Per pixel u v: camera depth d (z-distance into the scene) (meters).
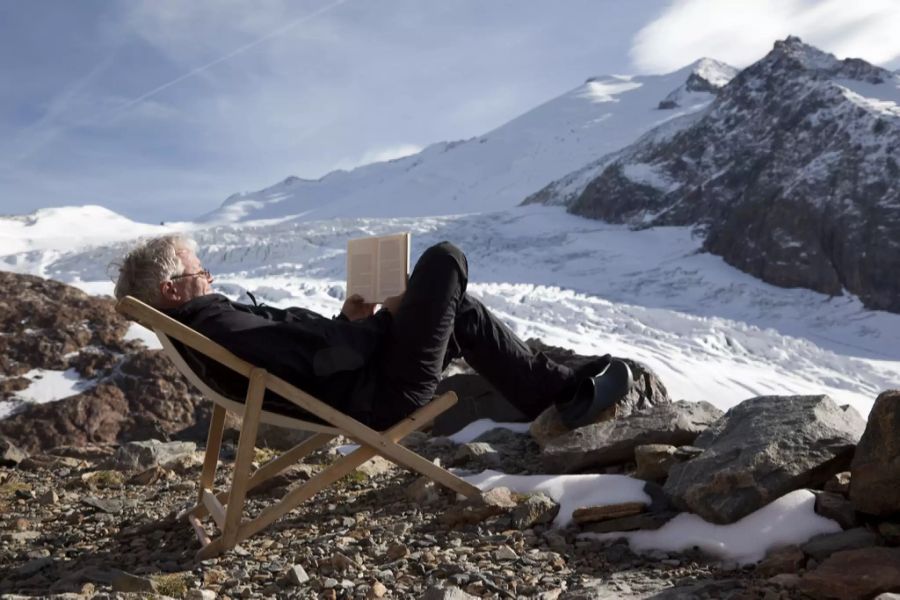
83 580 2.71
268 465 3.46
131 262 2.99
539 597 2.44
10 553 3.24
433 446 4.84
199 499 3.54
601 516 3.02
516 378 3.64
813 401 3.24
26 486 4.71
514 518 3.12
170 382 7.58
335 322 3.06
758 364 21.80
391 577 2.65
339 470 3.08
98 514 3.84
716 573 2.59
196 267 3.08
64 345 8.12
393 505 3.56
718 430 3.41
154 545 3.29
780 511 2.77
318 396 3.04
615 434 3.78
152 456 5.29
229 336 2.86
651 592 2.42
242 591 2.57
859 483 2.66
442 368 3.43
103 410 7.15
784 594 2.29
